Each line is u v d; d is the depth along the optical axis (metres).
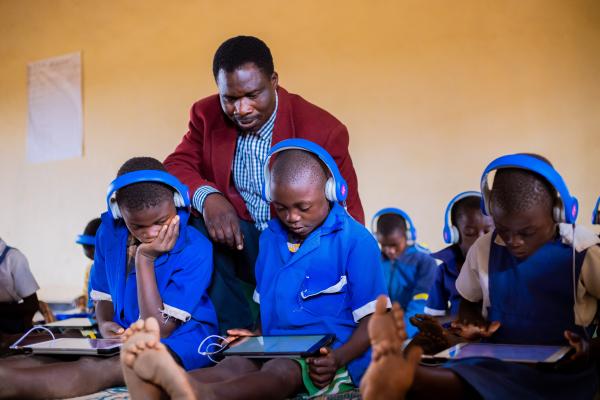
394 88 6.02
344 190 2.16
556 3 5.45
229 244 2.45
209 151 2.72
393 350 1.42
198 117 2.79
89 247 3.96
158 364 1.53
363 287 2.12
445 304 3.09
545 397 1.59
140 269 2.29
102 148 7.52
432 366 1.67
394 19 6.04
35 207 7.89
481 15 5.71
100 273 2.57
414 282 4.28
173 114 7.16
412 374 1.42
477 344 1.91
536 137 5.50
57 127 7.76
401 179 5.97
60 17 7.76
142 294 2.28
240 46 2.39
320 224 2.19
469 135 5.73
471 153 5.73
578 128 5.38
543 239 1.85
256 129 2.57
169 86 7.18
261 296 2.24
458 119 5.78
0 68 8.09
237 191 2.73
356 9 6.20
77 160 7.66
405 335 1.46
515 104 5.58
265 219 2.66
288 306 2.15
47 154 7.82
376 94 6.09
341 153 2.63
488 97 5.68
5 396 1.86
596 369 1.86
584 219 5.33
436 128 5.86
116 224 2.50
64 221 7.73
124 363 1.57
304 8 6.41
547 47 5.48
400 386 1.41
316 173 2.11
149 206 2.23
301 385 1.95
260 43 2.45
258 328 2.30
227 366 1.93
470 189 5.73
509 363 1.61
